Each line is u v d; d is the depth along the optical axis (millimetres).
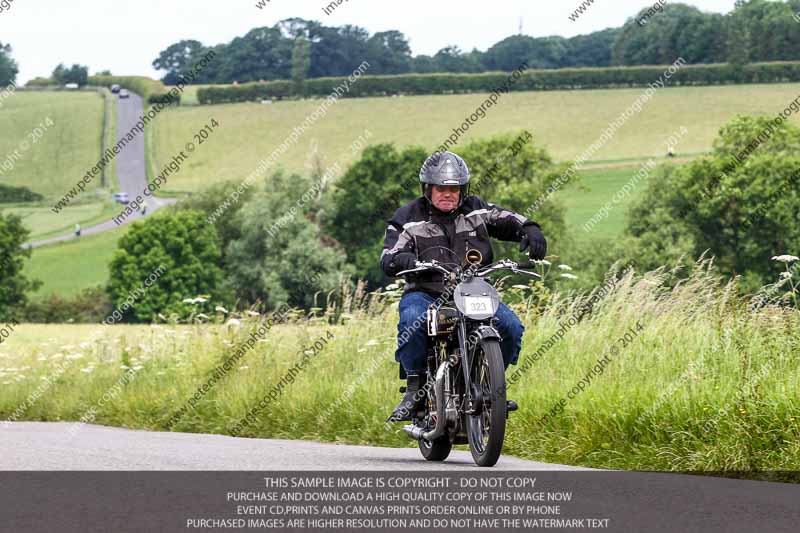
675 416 21141
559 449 22328
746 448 19219
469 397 18969
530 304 33125
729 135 199000
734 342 25781
